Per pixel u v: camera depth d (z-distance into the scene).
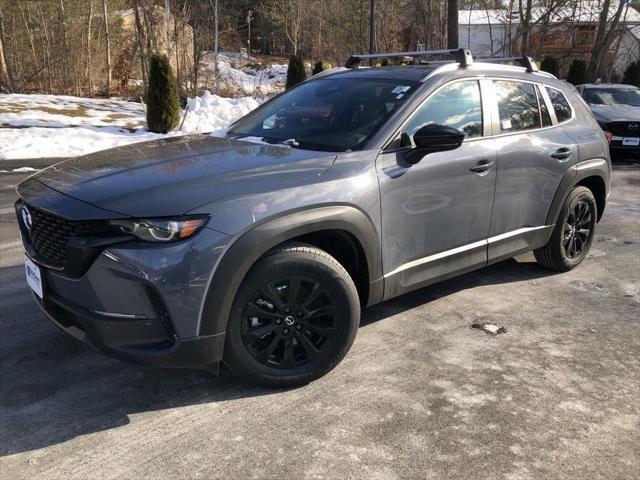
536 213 4.44
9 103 15.38
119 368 3.29
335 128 3.60
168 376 3.22
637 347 3.66
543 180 4.39
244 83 27.56
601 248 5.84
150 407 2.93
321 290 3.01
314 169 3.06
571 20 24.34
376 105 3.62
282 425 2.79
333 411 2.91
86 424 2.78
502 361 3.45
